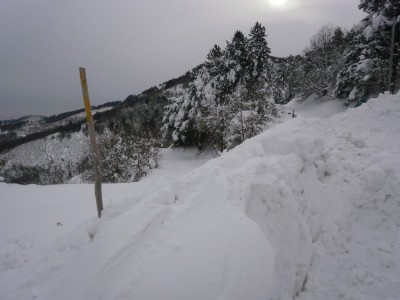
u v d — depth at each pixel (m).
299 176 4.27
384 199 4.25
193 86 25.92
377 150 5.50
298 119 6.29
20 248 5.86
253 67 28.09
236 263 2.67
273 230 3.47
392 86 20.91
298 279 3.29
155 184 4.59
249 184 3.68
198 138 25.55
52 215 8.31
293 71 41.78
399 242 3.71
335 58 32.50
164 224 3.20
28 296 3.12
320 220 4.02
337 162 4.87
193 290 2.46
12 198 10.99
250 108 17.56
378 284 3.25
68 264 3.28
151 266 2.63
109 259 2.84
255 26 32.03
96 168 4.27
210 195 3.52
